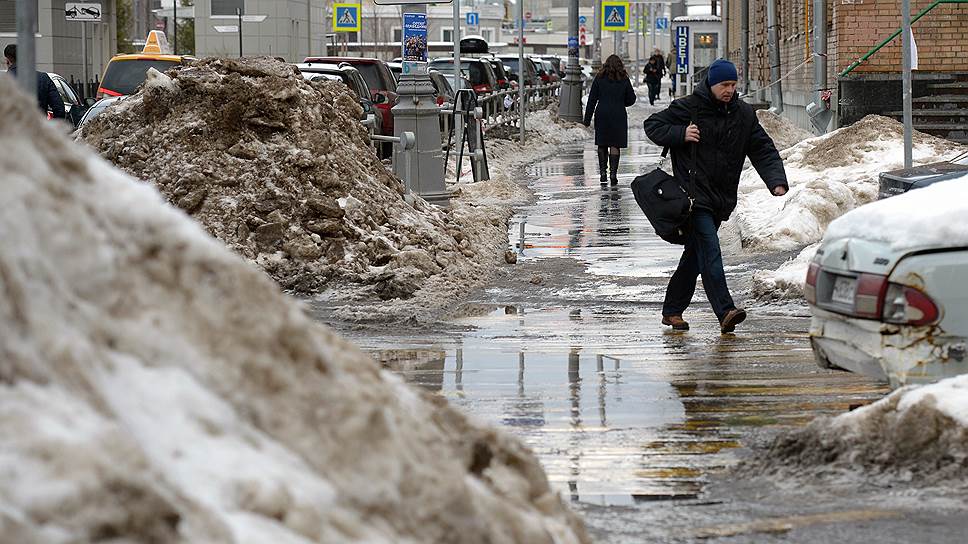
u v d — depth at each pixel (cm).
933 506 1330
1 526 608
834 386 1995
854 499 1374
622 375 2105
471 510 863
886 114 5972
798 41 8069
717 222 2512
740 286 3088
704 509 1361
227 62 3334
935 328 1561
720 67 2461
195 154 3234
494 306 2880
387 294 2939
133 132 3319
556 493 1045
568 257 3625
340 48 17900
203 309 830
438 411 1015
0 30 12181
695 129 2434
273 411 822
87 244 789
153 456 724
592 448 1639
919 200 1641
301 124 3278
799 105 7812
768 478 1477
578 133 9875
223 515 720
